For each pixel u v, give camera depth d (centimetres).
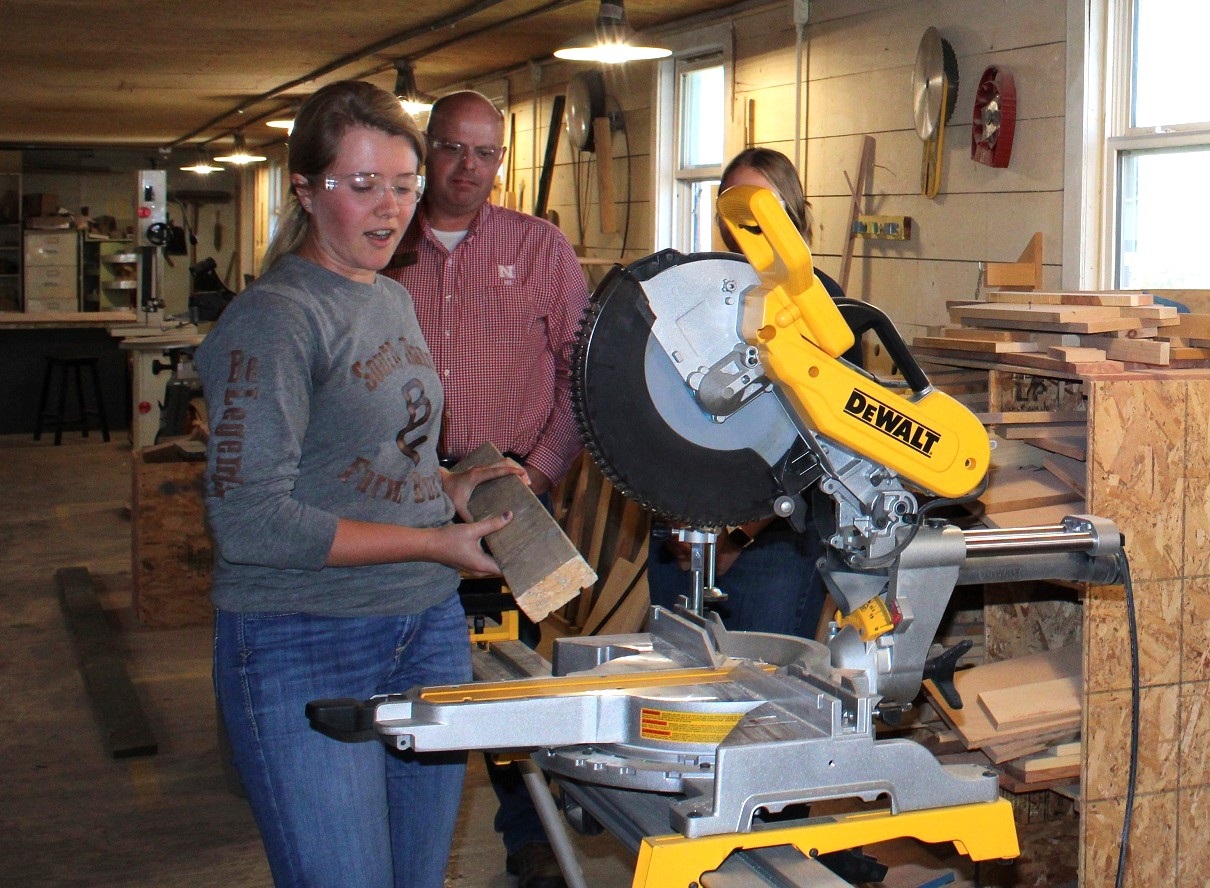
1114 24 356
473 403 276
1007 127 386
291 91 924
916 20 434
